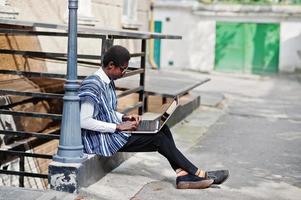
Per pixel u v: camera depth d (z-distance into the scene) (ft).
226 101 52.80
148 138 20.44
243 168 25.30
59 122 30.14
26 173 22.47
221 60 101.19
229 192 21.33
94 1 43.37
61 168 19.49
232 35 100.22
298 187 22.57
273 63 99.14
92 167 20.89
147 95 35.14
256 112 45.44
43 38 34.32
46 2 35.06
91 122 19.81
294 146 30.89
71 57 19.54
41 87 29.04
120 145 20.39
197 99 43.83
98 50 43.47
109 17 47.16
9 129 25.80
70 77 19.65
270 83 82.53
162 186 21.58
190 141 31.01
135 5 56.90
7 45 29.60
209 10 99.45
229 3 98.84
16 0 31.78
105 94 20.20
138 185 21.58
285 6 96.63
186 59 102.12
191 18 101.35
